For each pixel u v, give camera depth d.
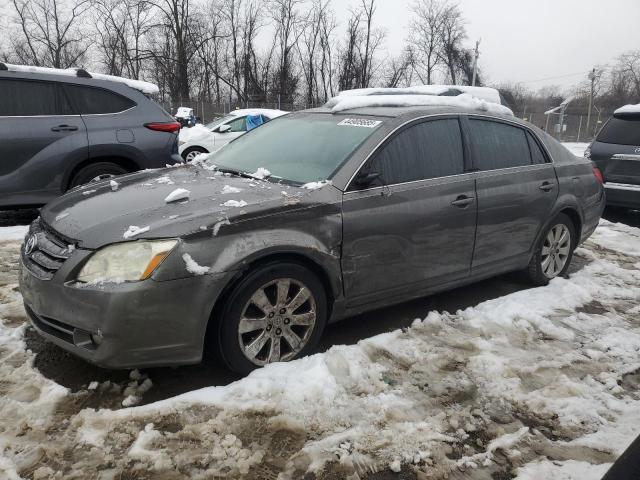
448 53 52.72
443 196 3.85
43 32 37.38
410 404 2.90
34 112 5.94
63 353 3.28
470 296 4.64
